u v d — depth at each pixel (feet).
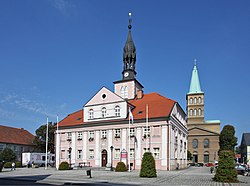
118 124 186.39
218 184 82.84
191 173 140.15
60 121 220.43
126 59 225.15
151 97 209.15
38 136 307.37
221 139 351.46
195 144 390.21
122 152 176.04
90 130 196.65
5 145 287.07
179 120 203.00
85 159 194.59
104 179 98.94
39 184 84.07
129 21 231.09
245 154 401.08
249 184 83.71
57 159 207.10
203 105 413.59
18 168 208.33
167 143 168.55
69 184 84.84
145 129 177.06
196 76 426.51
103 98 197.77
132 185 79.30
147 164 109.40
